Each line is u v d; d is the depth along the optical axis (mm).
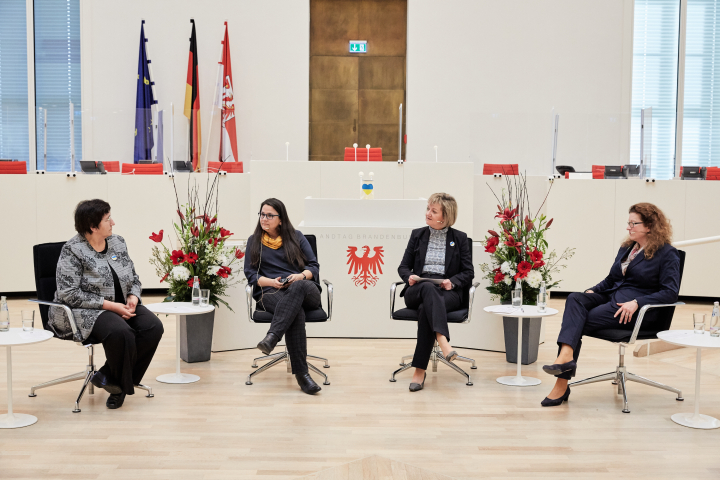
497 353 4527
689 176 6906
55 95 9102
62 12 9062
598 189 6910
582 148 7219
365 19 9570
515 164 7219
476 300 4605
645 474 2506
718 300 7070
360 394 3529
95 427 2977
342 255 4844
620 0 9289
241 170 7129
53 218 6770
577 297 3520
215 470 2514
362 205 4855
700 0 9312
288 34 9320
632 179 6879
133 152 7309
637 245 3596
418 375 3668
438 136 9461
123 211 6871
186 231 4109
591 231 6945
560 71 9359
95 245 3354
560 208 6980
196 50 9109
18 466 2527
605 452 2727
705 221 6770
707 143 9422
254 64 9305
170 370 3996
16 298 6797
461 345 4680
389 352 4492
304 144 9422
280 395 3502
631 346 4828
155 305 3721
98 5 9016
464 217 7012
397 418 3139
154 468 2525
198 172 7070
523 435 2922
